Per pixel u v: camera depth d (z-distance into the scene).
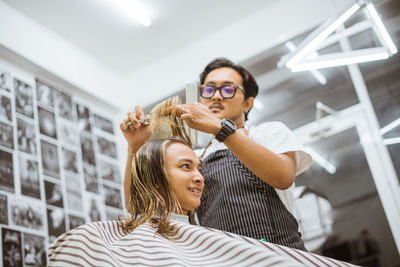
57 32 4.08
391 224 3.44
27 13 3.83
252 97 2.15
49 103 3.85
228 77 2.10
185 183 1.40
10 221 3.11
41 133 3.65
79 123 4.07
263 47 4.00
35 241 3.21
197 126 1.54
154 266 1.05
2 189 3.15
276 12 4.04
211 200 1.68
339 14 2.56
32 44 3.80
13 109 3.50
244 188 1.64
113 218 3.96
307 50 2.69
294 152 1.75
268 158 1.53
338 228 3.63
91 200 3.83
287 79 4.12
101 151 4.18
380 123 3.72
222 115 1.99
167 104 1.67
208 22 4.19
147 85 4.54
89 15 3.94
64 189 3.62
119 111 4.55
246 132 1.91
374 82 3.80
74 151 3.88
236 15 4.16
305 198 3.83
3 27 3.61
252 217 1.58
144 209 1.34
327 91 4.00
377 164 3.64
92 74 4.32
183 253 1.11
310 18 3.87
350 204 3.64
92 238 1.11
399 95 3.69
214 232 1.15
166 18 4.07
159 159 1.40
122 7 3.82
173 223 1.21
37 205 3.35
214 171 1.72
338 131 3.88
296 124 4.07
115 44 4.29
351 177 3.71
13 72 3.64
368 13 2.53
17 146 3.40
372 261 3.43
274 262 1.02
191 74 4.29
